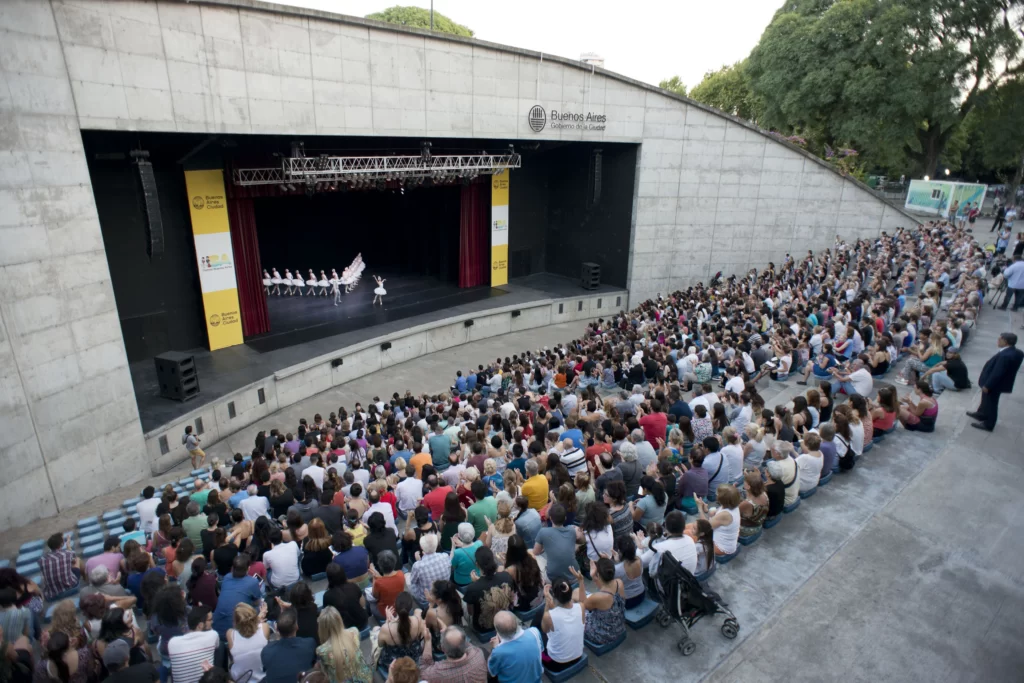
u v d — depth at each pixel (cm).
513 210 2955
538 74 2306
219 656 545
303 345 2030
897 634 600
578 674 555
